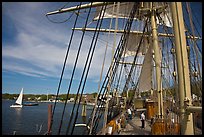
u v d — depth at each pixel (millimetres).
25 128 43250
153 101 15406
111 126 8719
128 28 10242
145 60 15648
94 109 7105
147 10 13281
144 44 18891
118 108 18281
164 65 14148
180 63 5457
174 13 5660
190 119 5293
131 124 12430
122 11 16203
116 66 9578
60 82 7535
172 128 6621
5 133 36906
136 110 19359
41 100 178125
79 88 7203
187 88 5348
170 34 11703
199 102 8539
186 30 10164
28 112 85938
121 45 9977
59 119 57156
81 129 36500
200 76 8375
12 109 100375
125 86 19812
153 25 12875
